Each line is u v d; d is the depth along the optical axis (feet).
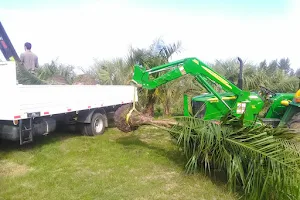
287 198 11.04
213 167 14.71
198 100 22.56
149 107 34.24
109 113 29.01
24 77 21.59
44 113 18.43
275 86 39.47
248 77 38.32
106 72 35.65
